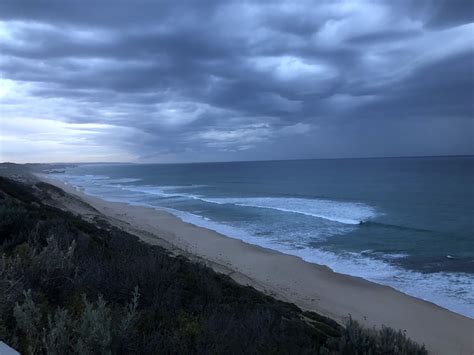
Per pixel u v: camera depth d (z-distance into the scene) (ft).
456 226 108.88
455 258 75.72
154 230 97.40
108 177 443.32
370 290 58.23
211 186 275.39
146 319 15.53
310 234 98.78
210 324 16.17
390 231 101.81
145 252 34.40
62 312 11.94
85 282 17.99
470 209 139.44
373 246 85.76
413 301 53.72
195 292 23.80
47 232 29.35
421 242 89.30
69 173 558.15
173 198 194.18
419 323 46.70
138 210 142.41
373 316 48.44
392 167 471.62
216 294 25.52
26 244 21.95
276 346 17.13
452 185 222.48
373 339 25.55
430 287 59.52
